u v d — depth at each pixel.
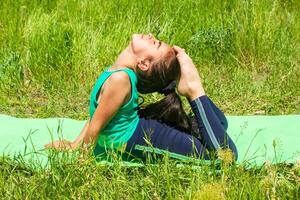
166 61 4.18
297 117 5.23
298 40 7.07
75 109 5.68
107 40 6.41
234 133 4.94
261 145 4.68
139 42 4.18
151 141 4.25
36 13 6.75
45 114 5.54
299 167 4.09
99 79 4.21
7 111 5.61
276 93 5.96
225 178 3.85
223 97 5.94
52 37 6.32
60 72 6.15
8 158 4.23
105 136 4.27
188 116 4.47
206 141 4.20
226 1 7.19
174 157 4.25
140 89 4.30
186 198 3.68
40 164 4.05
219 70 6.53
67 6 6.93
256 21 6.88
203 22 6.95
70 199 3.81
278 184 3.88
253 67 6.53
